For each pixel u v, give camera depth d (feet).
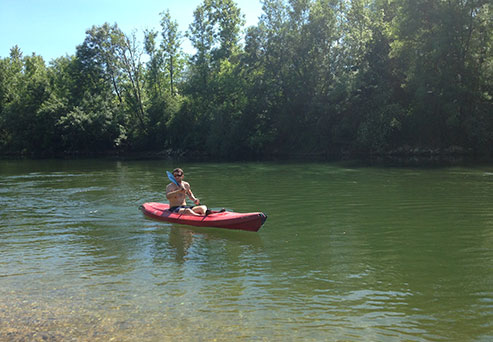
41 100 172.96
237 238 27.09
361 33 123.54
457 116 107.45
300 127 137.80
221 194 47.06
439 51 102.37
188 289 18.22
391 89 116.88
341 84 118.62
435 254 23.21
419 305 16.42
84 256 23.36
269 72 140.15
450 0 104.94
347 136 125.29
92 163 113.50
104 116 159.02
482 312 15.74
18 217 34.99
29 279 19.70
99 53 162.91
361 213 35.09
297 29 137.28
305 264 21.62
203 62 153.69
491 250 23.72
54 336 14.25
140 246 25.32
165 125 157.99
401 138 118.83
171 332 14.39
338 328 14.57
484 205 37.42
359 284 18.74
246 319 15.30
